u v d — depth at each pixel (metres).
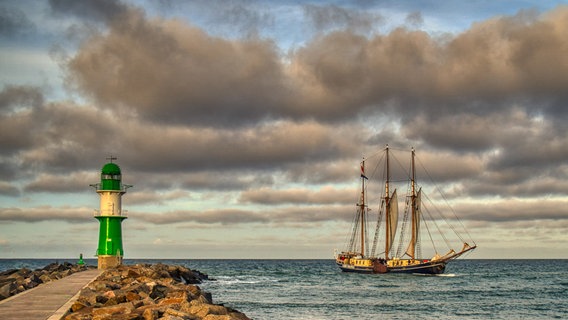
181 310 32.50
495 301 72.25
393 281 112.88
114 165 78.25
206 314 31.77
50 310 29.83
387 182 147.88
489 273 161.50
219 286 92.44
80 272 69.19
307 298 71.75
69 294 38.19
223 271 167.25
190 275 95.31
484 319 55.84
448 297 77.38
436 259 133.25
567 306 66.94
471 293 84.44
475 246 129.62
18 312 29.09
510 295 81.38
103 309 29.86
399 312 59.50
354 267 146.12
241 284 98.31
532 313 60.78
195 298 40.03
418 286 98.69
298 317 53.66
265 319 52.12
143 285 41.59
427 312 60.09
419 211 140.25
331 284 101.75
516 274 154.00
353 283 106.00
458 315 58.31
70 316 27.64
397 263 138.88
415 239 139.88
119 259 77.69
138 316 28.95
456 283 108.75
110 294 35.88
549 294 83.31
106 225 77.62
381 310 60.69
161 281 58.00
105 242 77.38
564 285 104.12
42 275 62.69
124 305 32.50
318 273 149.12
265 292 80.75
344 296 76.06
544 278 130.75
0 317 27.36
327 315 55.62
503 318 56.81
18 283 47.31
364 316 55.69
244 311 57.50
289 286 94.62
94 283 45.56
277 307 61.06
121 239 78.56
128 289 39.59
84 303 31.78
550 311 62.53
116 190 77.62
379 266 139.50
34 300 34.41
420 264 133.12
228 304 63.53
